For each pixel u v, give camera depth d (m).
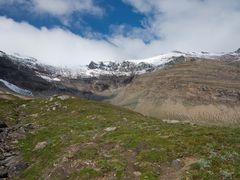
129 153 34.91
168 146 34.34
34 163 38.94
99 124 53.72
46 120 62.34
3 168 39.34
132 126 47.22
